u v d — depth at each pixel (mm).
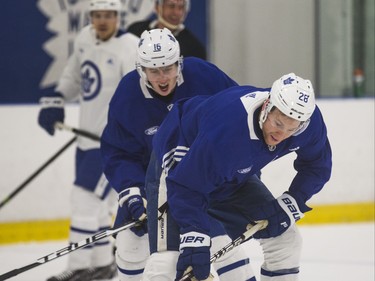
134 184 10805
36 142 17250
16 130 17156
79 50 14320
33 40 19812
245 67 21109
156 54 10125
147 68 10242
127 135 10914
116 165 11000
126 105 10711
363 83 21016
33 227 17250
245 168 9125
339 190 18766
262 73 21203
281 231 9812
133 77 10742
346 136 18781
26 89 19891
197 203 9062
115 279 14367
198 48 15141
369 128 18891
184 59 10906
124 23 20016
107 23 13891
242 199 10086
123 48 13977
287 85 8648
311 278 14289
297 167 10172
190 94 10688
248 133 8805
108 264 14398
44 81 19969
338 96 21047
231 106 8914
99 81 14031
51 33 19906
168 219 9492
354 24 20953
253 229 9719
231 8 20844
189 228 9000
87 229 14039
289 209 9883
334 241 17141
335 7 20922
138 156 11062
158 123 10734
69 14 19969
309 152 9789
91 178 14008
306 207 10055
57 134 17359
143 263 10875
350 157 18812
